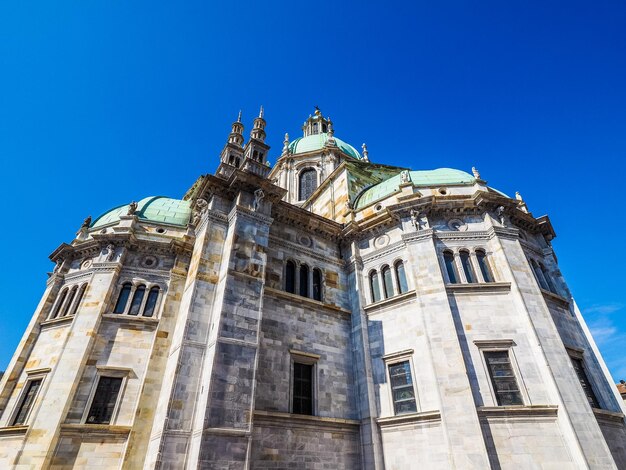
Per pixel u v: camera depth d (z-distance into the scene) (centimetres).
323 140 5756
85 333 2559
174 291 2888
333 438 2197
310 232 3044
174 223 3331
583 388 2250
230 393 1864
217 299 2195
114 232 3075
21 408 2494
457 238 2728
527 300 2375
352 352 2638
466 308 2416
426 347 2298
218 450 1691
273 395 2134
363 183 3938
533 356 2205
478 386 2120
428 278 2538
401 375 2370
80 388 2378
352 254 3050
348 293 2941
